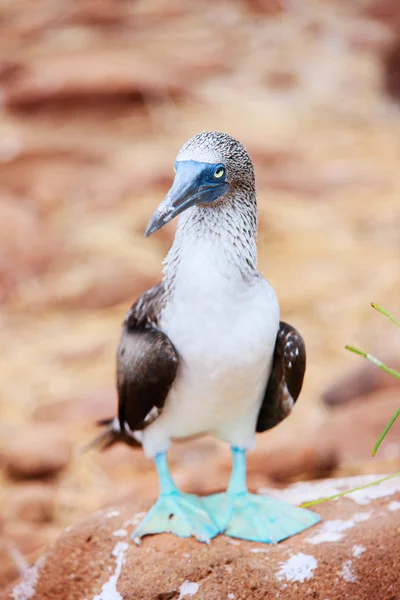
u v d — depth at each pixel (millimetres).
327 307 15297
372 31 28047
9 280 16125
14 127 22969
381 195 19484
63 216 18438
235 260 6434
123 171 19828
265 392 7043
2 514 10688
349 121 23719
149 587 6617
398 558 6660
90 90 23328
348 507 7246
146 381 6598
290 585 6590
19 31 28406
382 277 16078
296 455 10805
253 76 26031
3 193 19609
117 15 29203
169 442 7121
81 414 12547
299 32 28484
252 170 6531
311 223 18297
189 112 23844
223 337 6406
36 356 14406
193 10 29953
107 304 15625
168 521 7020
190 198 6336
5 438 12031
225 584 6613
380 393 12492
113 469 11484
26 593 7270
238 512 7098
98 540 7098
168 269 6660
